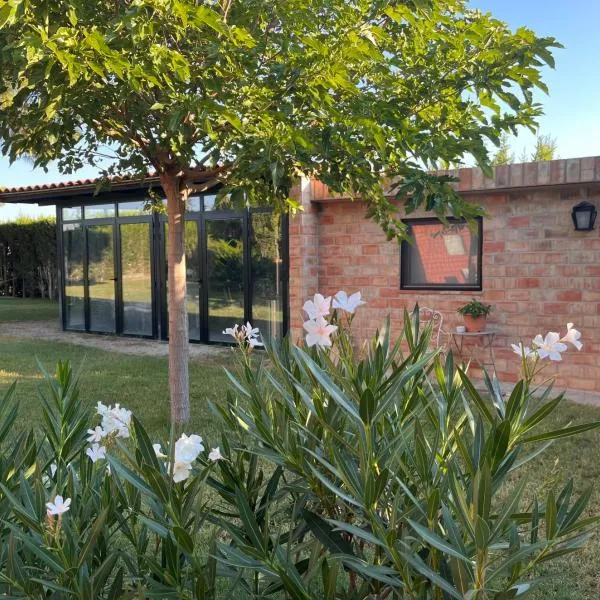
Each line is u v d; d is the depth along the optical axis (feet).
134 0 11.89
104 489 6.27
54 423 7.55
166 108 14.43
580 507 5.10
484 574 4.49
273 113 13.03
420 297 28.81
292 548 6.59
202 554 10.72
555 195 25.45
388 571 4.93
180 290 19.04
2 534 6.13
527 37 14.28
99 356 34.14
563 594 10.18
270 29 15.24
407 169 14.76
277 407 6.15
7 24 11.15
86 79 11.85
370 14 13.84
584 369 25.14
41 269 77.00
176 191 18.67
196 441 5.51
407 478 5.87
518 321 26.48
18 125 15.17
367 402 4.87
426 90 15.16
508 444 5.13
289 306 32.17
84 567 5.19
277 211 18.85
